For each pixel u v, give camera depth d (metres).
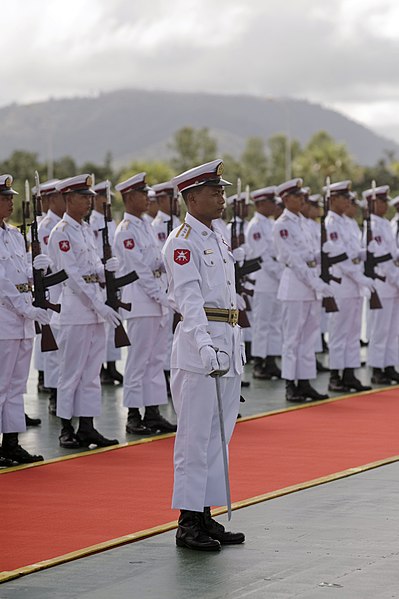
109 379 27.52
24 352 18.28
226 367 13.59
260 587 11.70
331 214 25.64
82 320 19.47
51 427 21.58
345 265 25.38
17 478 16.98
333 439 19.73
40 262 18.38
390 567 12.27
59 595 11.60
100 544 13.27
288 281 24.28
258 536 13.59
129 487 16.28
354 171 122.94
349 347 25.66
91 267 19.73
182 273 13.41
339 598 11.29
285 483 16.36
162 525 14.12
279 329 28.28
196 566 12.47
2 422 18.12
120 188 21.28
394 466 17.55
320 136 129.38
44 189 23.53
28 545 13.34
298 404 23.80
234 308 13.81
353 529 13.82
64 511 14.93
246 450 18.78
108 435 20.62
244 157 153.25
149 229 21.55
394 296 26.89
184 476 13.43
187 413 13.52
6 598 11.53
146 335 20.84
